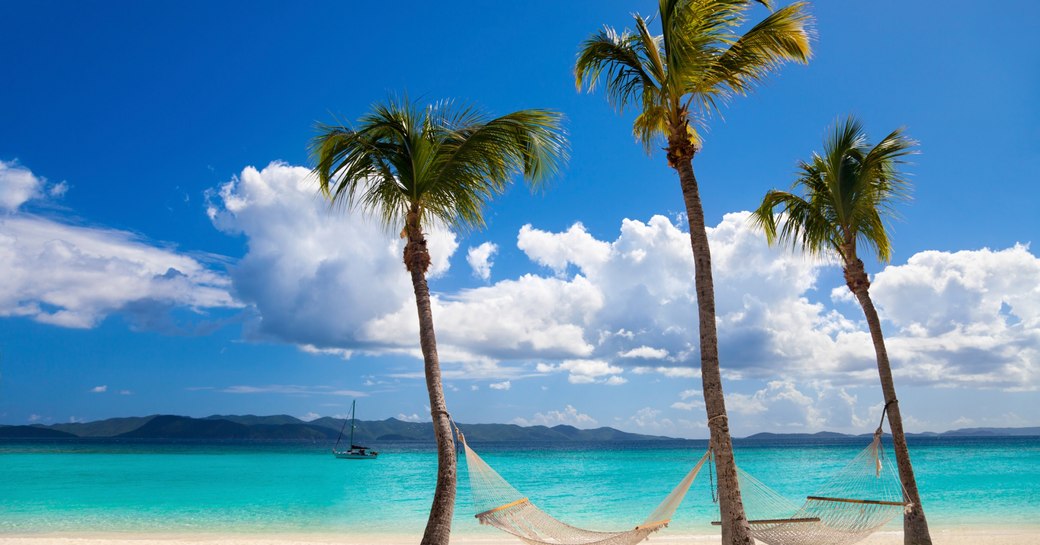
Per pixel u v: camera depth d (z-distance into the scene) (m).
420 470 47.22
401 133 8.93
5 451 85.06
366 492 28.94
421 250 8.92
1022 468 41.81
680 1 8.23
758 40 8.55
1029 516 18.41
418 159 8.87
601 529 18.16
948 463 49.03
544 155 9.48
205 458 66.62
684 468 50.22
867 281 10.71
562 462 61.94
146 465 49.12
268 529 17.58
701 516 19.50
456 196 9.27
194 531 16.94
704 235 8.28
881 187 11.03
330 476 39.62
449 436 8.22
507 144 9.09
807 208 11.36
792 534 8.62
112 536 15.74
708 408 7.81
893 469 9.62
